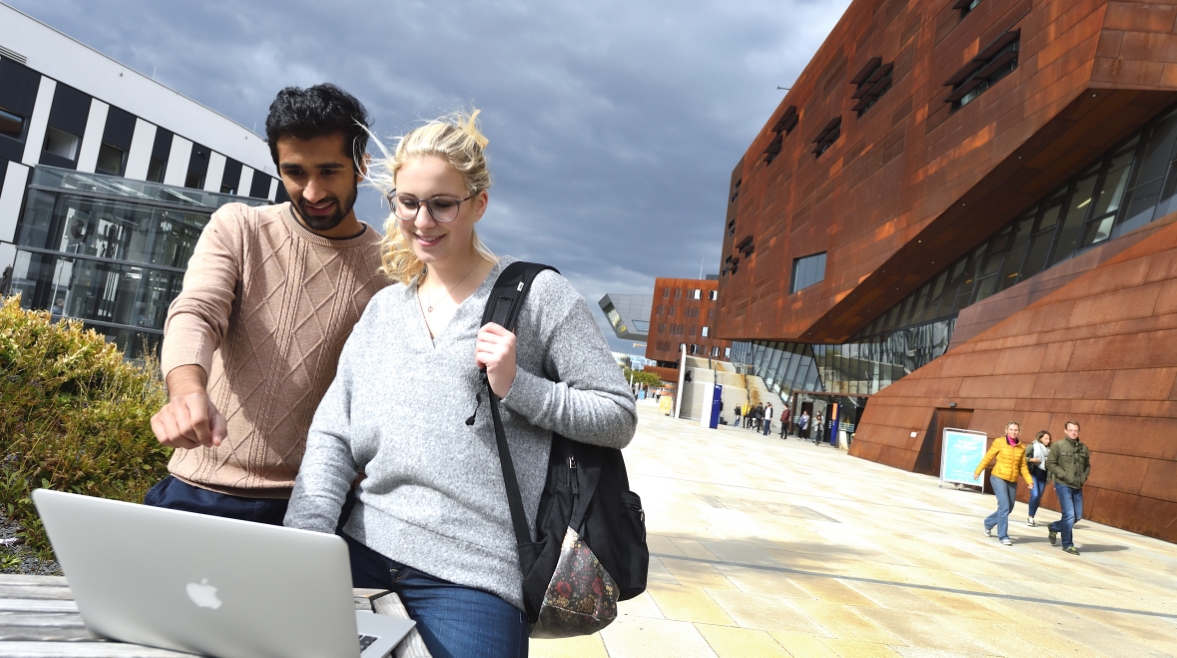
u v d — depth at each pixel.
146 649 1.15
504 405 1.52
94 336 5.21
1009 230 25.19
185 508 1.99
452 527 1.46
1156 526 11.91
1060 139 20.05
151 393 5.23
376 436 1.55
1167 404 12.48
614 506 1.56
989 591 6.66
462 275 1.65
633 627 4.40
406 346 1.58
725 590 5.58
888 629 5.00
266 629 1.07
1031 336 17.39
